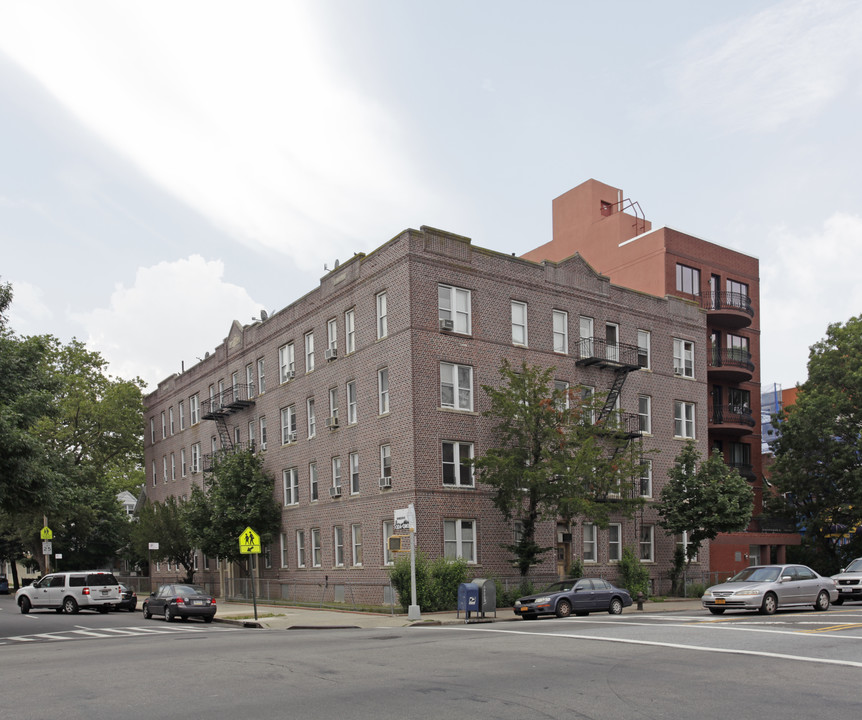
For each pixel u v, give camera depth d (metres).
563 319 37.72
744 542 44.47
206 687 12.09
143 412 64.00
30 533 57.09
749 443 50.44
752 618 21.81
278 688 11.83
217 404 47.91
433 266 33.12
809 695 10.50
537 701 10.40
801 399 48.44
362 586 33.56
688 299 45.34
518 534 34.00
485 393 33.84
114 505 63.19
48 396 28.66
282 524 40.81
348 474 35.66
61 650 19.17
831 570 47.72
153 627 27.20
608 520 31.00
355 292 36.03
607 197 52.19
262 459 43.28
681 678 11.91
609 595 26.72
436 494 31.78
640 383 40.25
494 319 34.81
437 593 29.48
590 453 30.11
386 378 33.69
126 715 10.08
